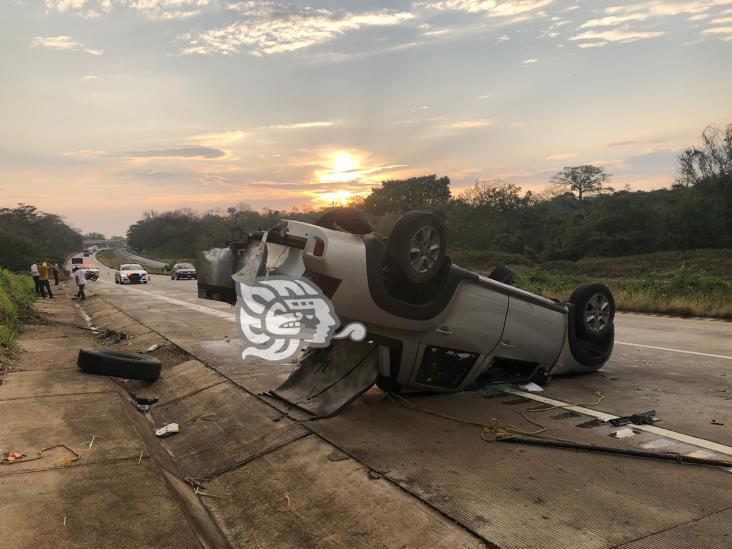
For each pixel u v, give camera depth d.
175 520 3.35
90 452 4.39
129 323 13.99
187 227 146.75
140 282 37.91
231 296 5.82
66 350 9.14
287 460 4.75
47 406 5.66
